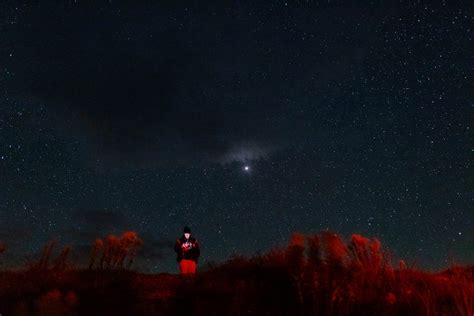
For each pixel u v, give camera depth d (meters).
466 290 6.68
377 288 6.77
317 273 6.48
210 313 6.27
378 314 6.04
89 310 6.03
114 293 6.62
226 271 8.17
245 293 6.69
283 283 6.75
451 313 6.15
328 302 6.09
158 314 6.33
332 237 6.64
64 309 4.03
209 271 8.75
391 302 6.25
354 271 6.96
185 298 6.85
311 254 6.68
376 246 7.43
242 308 6.27
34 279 6.88
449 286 6.97
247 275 7.59
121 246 7.16
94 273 7.34
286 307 6.21
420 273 7.91
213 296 6.82
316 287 6.27
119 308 6.28
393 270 7.46
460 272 7.75
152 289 7.25
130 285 7.06
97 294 6.48
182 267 13.16
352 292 6.20
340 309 6.01
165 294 7.04
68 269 7.48
